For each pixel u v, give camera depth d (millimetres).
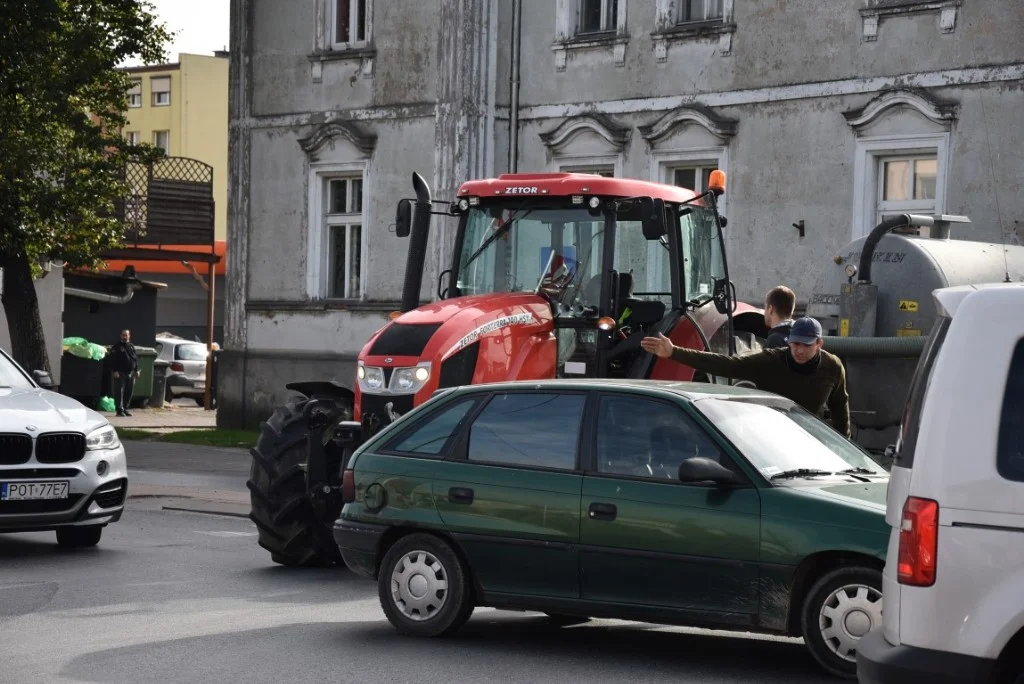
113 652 9180
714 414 8984
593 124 25438
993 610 5863
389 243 27797
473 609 10320
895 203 22516
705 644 9609
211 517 17047
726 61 24062
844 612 8250
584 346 12984
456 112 26609
